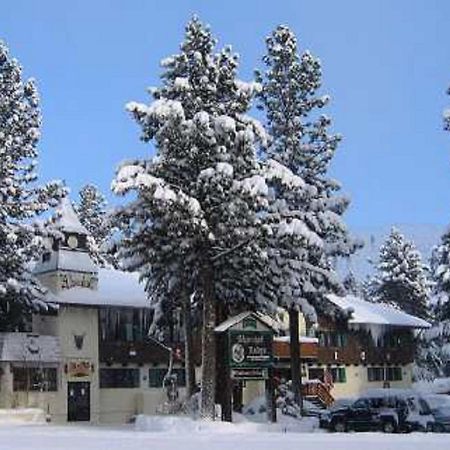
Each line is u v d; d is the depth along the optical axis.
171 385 48.56
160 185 31.05
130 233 34.31
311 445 20.70
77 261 52.72
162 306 40.53
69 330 51.16
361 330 68.00
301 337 60.12
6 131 46.44
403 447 19.69
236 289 36.09
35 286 46.56
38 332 50.50
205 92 33.81
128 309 54.47
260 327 32.12
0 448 20.53
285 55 44.97
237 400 39.47
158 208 31.56
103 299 52.53
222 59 34.31
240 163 32.38
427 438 22.91
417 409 33.12
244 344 31.64
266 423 31.41
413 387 72.38
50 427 35.06
